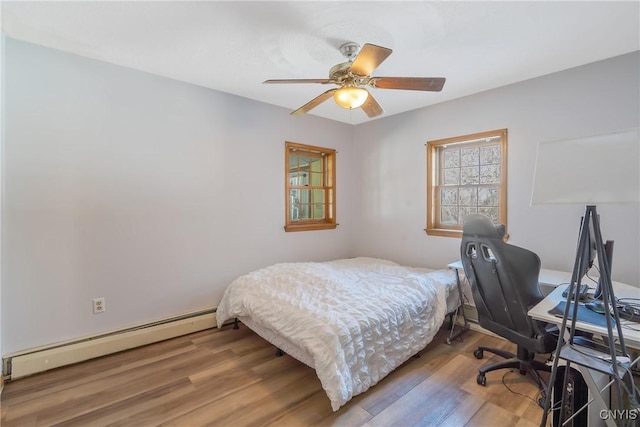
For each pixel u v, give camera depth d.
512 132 2.96
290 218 3.90
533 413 1.79
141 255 2.70
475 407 1.85
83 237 2.42
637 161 1.10
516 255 1.82
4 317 2.11
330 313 2.03
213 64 2.56
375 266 3.46
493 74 2.75
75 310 2.39
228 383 2.10
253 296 2.58
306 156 4.12
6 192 2.11
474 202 3.34
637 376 1.86
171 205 2.86
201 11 1.84
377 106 2.36
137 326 2.66
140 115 2.68
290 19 1.92
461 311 3.06
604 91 2.46
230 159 3.25
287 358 2.46
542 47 2.28
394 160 4.02
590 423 1.44
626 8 1.81
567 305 1.32
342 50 2.24
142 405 1.87
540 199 1.30
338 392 1.69
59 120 2.31
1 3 1.74
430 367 2.31
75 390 2.01
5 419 1.73
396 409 1.84
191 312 2.98
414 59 2.46
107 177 2.52
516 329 1.93
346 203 4.48
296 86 3.03
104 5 1.78
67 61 2.34
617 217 2.40
